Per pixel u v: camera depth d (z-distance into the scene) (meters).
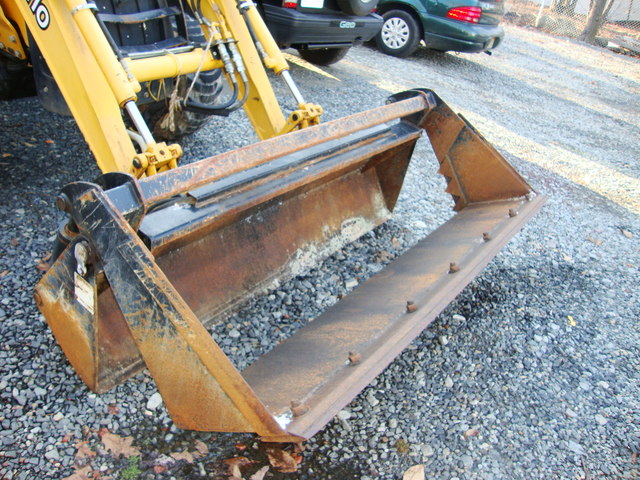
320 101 5.69
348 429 2.41
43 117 4.37
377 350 2.02
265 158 2.16
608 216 4.93
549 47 12.92
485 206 3.24
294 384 1.98
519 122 7.01
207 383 1.67
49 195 3.44
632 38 15.09
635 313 3.60
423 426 2.48
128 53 2.53
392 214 3.87
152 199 1.83
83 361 2.20
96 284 1.89
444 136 3.27
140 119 2.24
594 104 8.90
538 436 2.54
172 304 1.65
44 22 2.28
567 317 3.41
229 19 2.87
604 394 2.87
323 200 3.20
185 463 2.13
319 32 5.70
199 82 3.50
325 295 3.08
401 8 8.52
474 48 8.49
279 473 2.17
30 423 2.15
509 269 3.77
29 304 2.66
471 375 2.81
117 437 2.17
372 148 2.90
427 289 2.44
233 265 2.72
